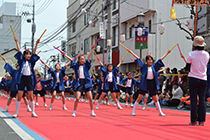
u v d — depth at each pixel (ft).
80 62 26.40
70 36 120.88
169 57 62.69
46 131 17.24
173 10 31.96
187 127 19.57
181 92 40.16
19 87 24.48
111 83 36.91
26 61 24.44
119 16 77.05
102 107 40.32
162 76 46.80
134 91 53.11
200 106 20.72
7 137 15.07
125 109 36.78
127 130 17.87
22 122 21.08
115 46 78.59
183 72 43.57
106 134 16.37
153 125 20.42
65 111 31.68
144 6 64.18
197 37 20.99
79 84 25.98
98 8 92.63
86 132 16.98
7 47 192.13
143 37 52.75
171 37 62.95
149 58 27.55
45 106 39.73
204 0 30.53
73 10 115.24
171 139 15.06
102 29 58.90
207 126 20.34
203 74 20.59
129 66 72.84
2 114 26.78
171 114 29.96
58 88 34.19
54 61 124.16
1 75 173.27
